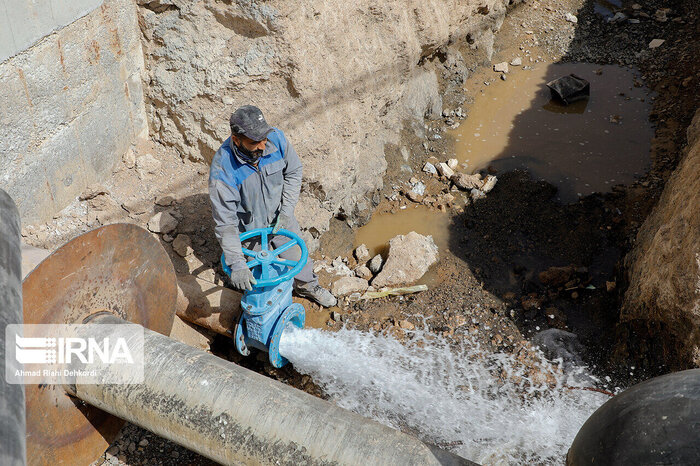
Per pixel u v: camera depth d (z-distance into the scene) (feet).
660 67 24.39
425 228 18.67
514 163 20.76
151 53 16.67
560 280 16.61
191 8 15.89
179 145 17.44
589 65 25.08
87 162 15.80
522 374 14.60
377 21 18.51
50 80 14.05
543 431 13.37
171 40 16.31
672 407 6.94
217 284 15.53
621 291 15.85
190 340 14.61
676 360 13.21
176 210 16.30
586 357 14.97
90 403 10.96
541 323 15.80
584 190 19.57
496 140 21.80
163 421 10.55
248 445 10.06
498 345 15.33
